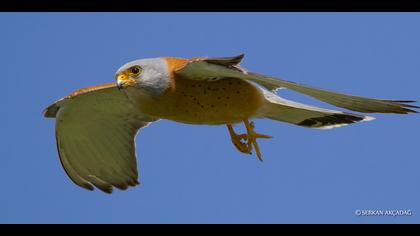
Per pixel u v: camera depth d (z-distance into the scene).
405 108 12.26
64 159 15.49
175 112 13.34
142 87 13.17
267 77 11.76
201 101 13.13
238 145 13.77
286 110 13.76
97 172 15.72
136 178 15.56
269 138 13.46
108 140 15.47
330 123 14.29
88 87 14.41
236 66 12.02
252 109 13.31
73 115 14.98
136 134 15.36
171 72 12.98
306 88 11.85
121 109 15.00
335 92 11.89
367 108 12.55
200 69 12.45
